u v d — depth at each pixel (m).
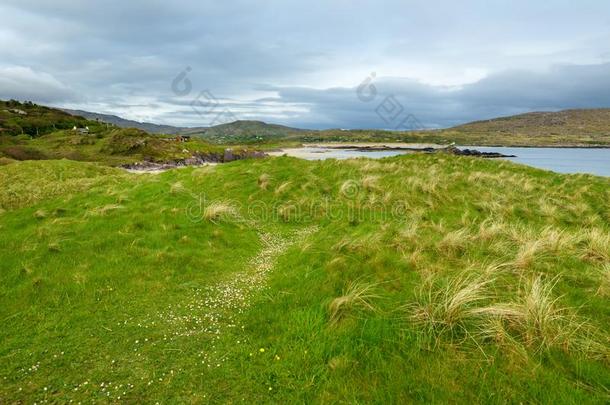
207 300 7.19
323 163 20.25
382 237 8.95
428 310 5.67
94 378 4.99
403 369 4.68
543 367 4.48
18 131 138.25
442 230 9.87
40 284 7.57
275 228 12.40
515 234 9.30
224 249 10.05
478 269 6.86
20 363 5.32
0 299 7.11
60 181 21.09
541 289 5.88
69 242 9.62
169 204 13.42
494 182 16.91
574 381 4.25
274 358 5.25
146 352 5.54
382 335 5.32
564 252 7.95
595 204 14.70
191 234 10.66
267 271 8.65
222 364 5.21
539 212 12.98
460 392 4.21
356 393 4.36
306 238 10.80
